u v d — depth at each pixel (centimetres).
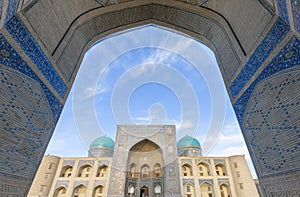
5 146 173
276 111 195
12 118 181
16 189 187
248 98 246
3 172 171
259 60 226
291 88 175
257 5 230
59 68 266
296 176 169
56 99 259
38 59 220
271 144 203
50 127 246
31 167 211
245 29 257
